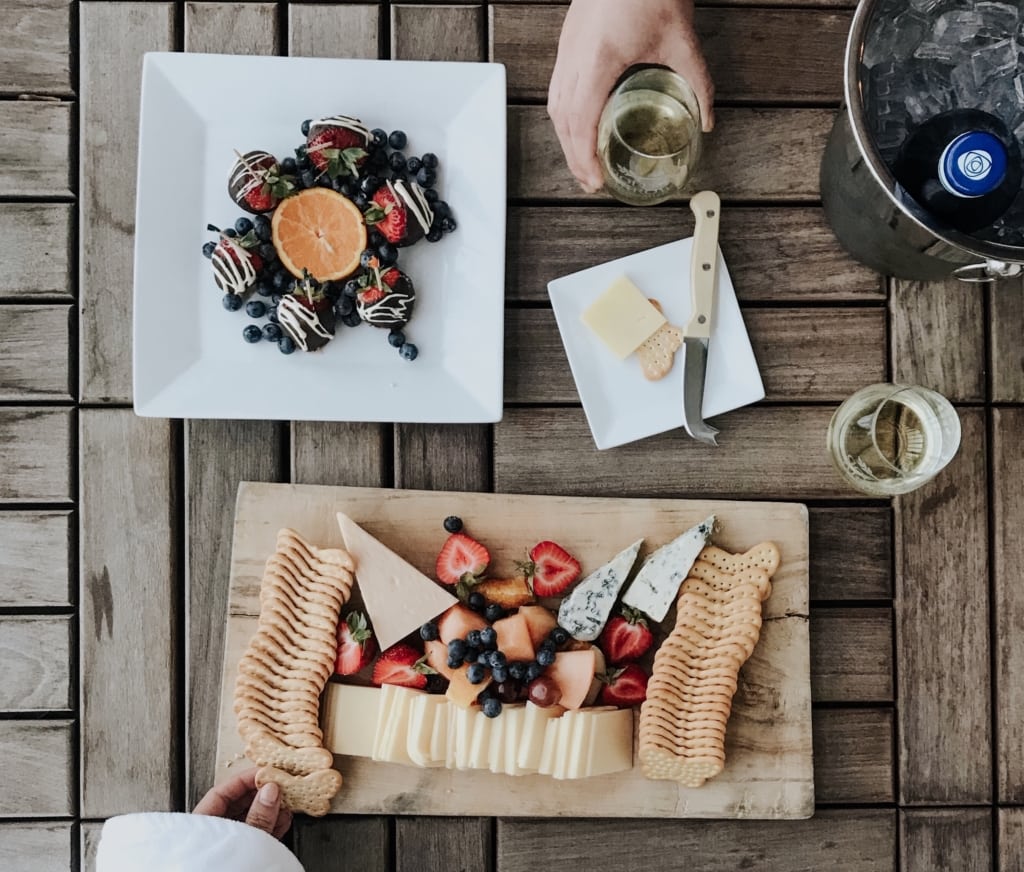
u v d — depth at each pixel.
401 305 1.07
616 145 1.08
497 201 1.09
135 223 1.09
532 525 1.12
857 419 1.12
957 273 1.04
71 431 1.13
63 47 1.13
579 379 1.12
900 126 0.93
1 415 1.12
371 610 1.09
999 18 0.90
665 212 1.15
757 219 1.15
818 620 1.15
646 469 1.14
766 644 1.12
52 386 1.13
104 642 1.12
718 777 1.11
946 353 1.15
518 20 1.14
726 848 1.14
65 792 1.12
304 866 1.12
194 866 1.00
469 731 1.08
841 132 1.04
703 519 1.13
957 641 1.15
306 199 1.08
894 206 0.98
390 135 1.10
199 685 1.12
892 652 1.15
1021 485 1.15
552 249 1.15
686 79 1.07
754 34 1.15
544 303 1.15
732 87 1.15
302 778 1.08
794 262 1.14
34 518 1.12
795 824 1.14
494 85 1.09
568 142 1.09
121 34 1.13
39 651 1.12
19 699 1.12
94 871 1.11
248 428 1.13
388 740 1.08
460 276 1.11
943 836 1.14
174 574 1.13
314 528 1.12
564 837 1.13
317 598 1.09
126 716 1.12
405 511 1.12
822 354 1.15
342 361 1.10
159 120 1.08
